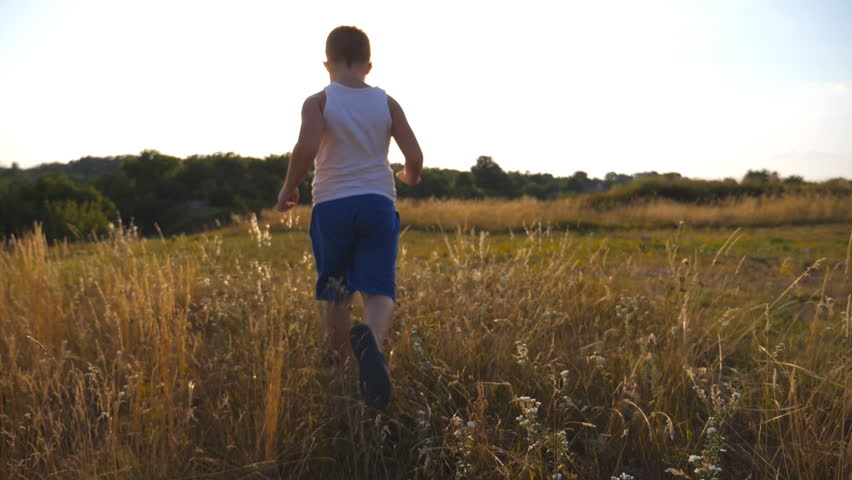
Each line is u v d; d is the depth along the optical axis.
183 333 3.35
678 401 2.98
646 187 21.47
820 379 3.06
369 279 3.04
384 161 3.13
